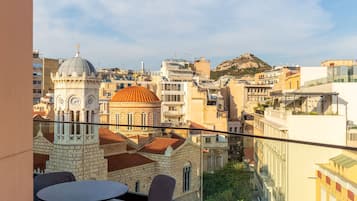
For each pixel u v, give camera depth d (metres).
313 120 25.67
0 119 2.46
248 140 7.48
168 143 12.12
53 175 4.97
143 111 36.22
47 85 75.62
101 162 12.31
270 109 36.28
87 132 12.62
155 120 37.22
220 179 7.46
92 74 26.48
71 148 12.03
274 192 8.05
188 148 8.57
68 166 11.81
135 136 13.97
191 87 67.19
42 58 74.81
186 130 8.95
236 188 7.55
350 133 25.34
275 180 7.91
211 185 7.41
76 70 25.88
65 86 25.56
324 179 7.71
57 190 4.13
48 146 11.41
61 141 11.84
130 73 103.25
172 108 68.62
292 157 7.50
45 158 11.11
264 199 7.93
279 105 38.25
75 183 4.50
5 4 2.52
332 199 8.02
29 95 2.86
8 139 2.55
